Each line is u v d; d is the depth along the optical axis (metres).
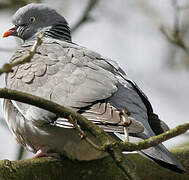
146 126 9.81
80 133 8.34
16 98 8.35
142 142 8.25
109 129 9.20
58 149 10.76
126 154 10.53
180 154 10.70
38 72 10.96
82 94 10.17
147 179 10.42
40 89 10.71
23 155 13.70
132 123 9.11
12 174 9.36
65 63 10.95
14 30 13.84
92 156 10.32
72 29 15.60
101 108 9.69
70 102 10.14
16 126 11.16
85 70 10.70
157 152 8.88
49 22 13.50
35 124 10.55
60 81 10.64
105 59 11.30
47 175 9.77
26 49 11.81
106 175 10.30
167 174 10.48
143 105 10.48
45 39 11.80
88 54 11.20
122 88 10.50
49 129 10.52
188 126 8.41
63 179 10.03
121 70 11.36
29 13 13.63
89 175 10.26
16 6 15.19
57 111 8.46
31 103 8.41
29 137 11.05
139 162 10.42
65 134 10.40
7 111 11.23
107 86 10.30
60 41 11.71
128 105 10.16
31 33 13.64
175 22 15.05
